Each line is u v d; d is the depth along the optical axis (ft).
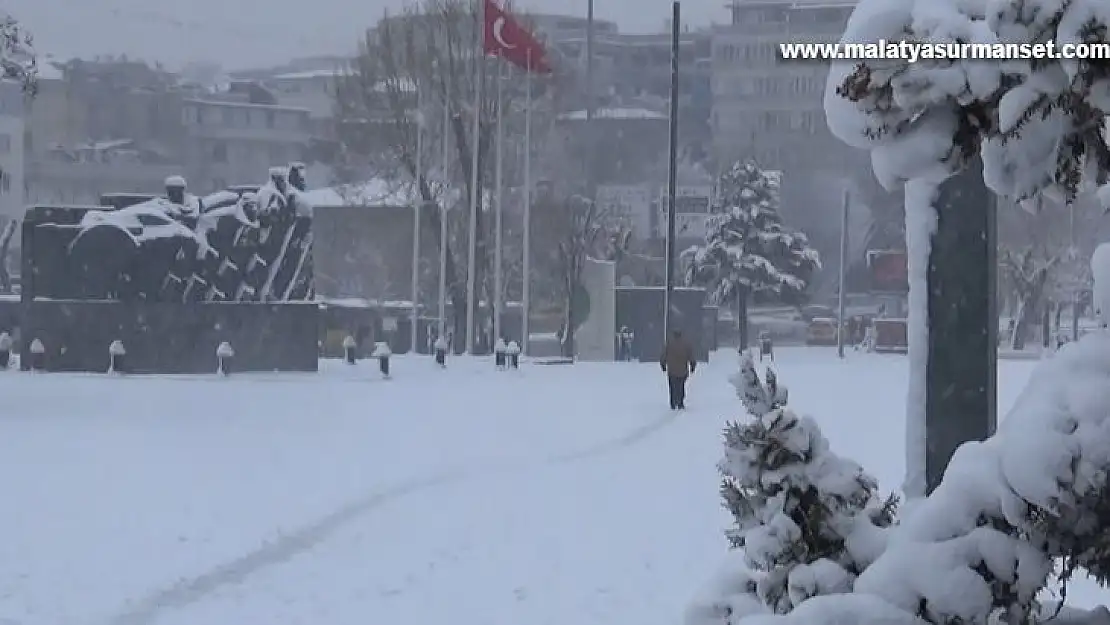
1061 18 31.83
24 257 409.90
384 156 594.65
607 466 185.98
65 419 253.65
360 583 108.99
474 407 293.02
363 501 151.23
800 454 38.81
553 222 589.32
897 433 228.02
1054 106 33.04
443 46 557.33
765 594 38.47
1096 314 33.78
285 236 427.74
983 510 33.58
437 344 457.68
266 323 418.72
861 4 34.91
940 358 55.67
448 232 573.33
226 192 428.56
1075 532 32.71
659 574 110.83
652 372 450.30
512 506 148.25
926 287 55.88
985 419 55.42
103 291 404.57
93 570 113.50
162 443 212.43
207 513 142.41
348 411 279.08
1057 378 32.65
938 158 34.68
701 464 188.65
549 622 95.09
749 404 39.68
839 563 37.86
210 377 388.78
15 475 172.04
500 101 502.79
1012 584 33.24
